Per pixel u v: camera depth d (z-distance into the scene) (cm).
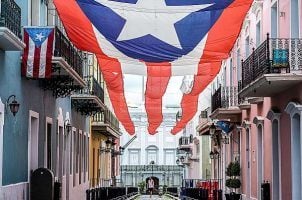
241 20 1330
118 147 6231
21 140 1753
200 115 4312
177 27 1331
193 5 1291
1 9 1441
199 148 4878
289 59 1691
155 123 2955
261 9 2159
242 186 2584
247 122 2425
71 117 2667
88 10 1301
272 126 2008
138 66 1847
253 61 1912
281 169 1908
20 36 1606
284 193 1867
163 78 2262
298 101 1703
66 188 2516
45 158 2052
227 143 3016
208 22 1328
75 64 2183
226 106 2641
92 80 2747
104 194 3156
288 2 1778
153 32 1338
